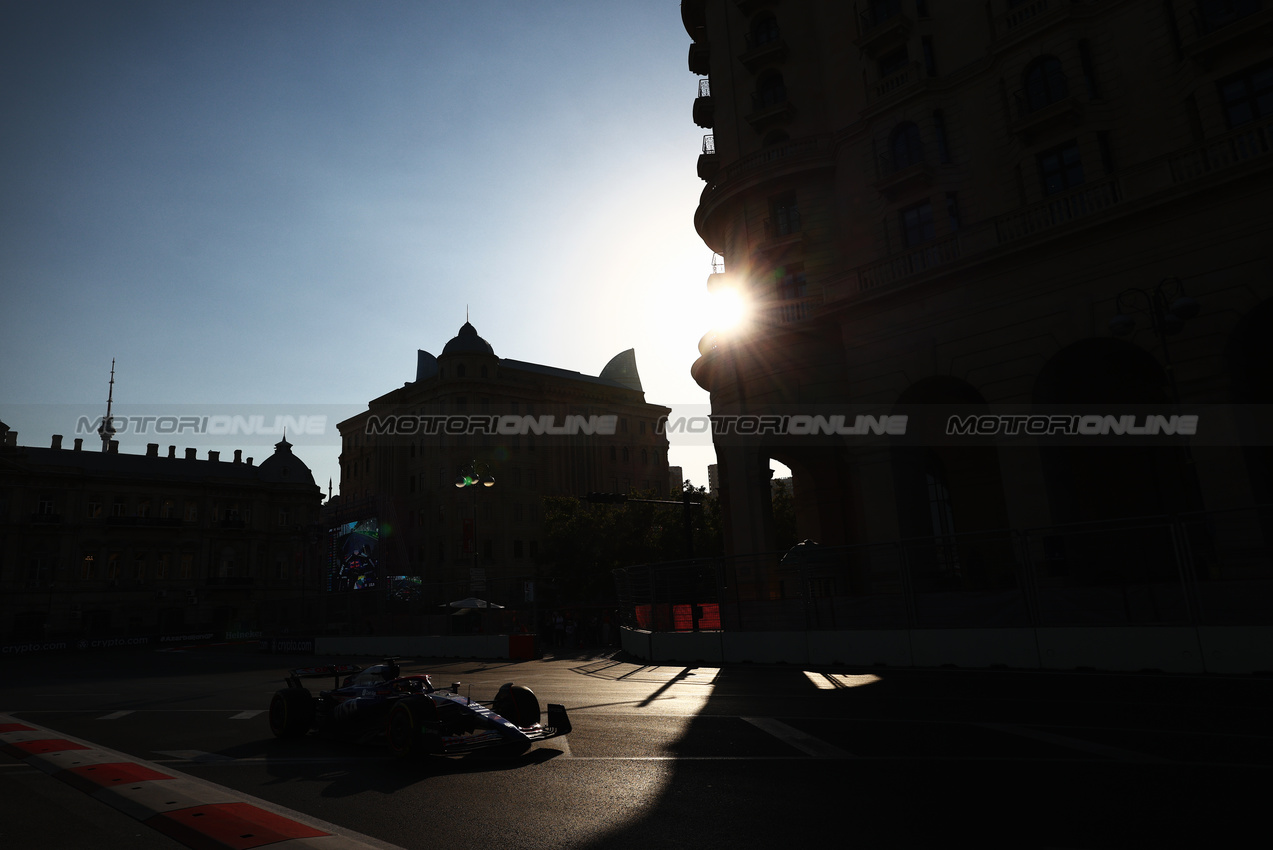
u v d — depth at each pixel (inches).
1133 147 883.4
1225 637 519.2
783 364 1099.3
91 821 242.5
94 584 2706.7
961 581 666.2
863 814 225.5
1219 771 260.5
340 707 388.8
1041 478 848.9
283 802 263.0
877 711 425.4
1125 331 687.1
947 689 513.3
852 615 721.6
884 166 1083.3
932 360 946.7
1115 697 439.2
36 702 670.5
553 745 360.2
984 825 210.8
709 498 2378.2
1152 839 194.9
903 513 957.8
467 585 1285.7
